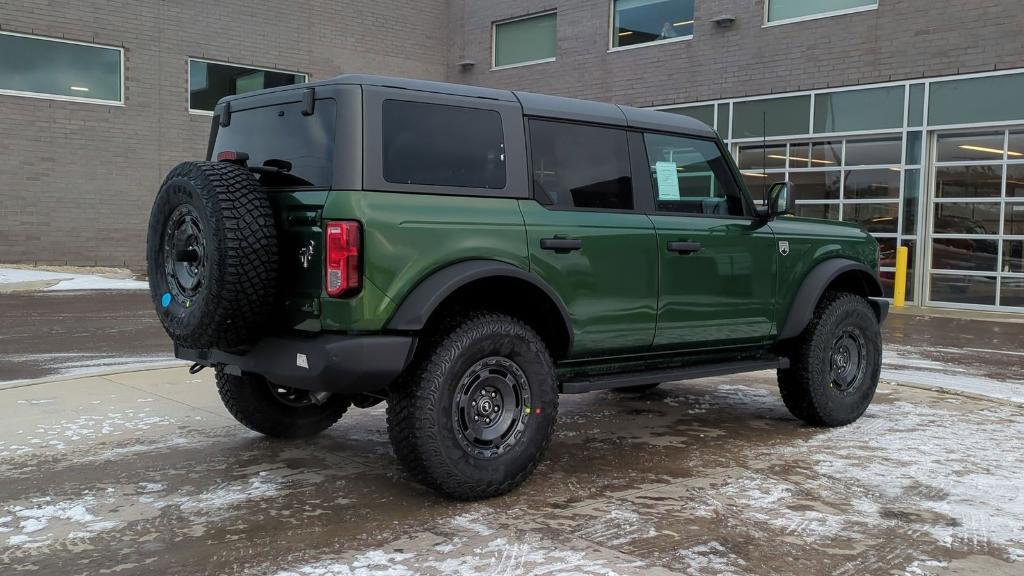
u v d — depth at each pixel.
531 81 21.02
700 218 5.23
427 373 3.92
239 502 4.09
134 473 4.55
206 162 4.05
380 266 3.79
